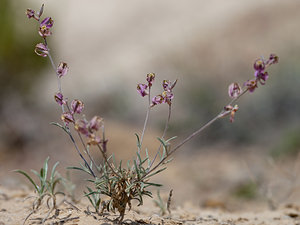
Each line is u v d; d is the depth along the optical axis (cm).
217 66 1220
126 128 1027
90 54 1634
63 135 862
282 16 1505
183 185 656
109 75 1364
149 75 216
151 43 1594
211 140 1003
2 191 331
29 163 771
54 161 757
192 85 1118
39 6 1020
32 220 227
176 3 1873
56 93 212
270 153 826
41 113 950
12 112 912
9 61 945
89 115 1174
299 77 1041
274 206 411
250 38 1402
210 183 654
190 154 923
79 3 1986
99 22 1850
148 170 217
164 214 299
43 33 224
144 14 1859
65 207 267
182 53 1349
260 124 998
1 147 841
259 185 486
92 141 193
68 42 1717
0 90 936
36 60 971
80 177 578
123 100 1209
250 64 1243
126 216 241
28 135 870
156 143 928
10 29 938
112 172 218
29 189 366
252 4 1655
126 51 1605
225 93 1080
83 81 1298
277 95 1030
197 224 266
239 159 832
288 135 857
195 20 1683
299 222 309
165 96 218
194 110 1056
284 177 524
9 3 936
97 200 234
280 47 1265
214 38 1445
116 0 1992
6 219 230
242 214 350
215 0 1791
